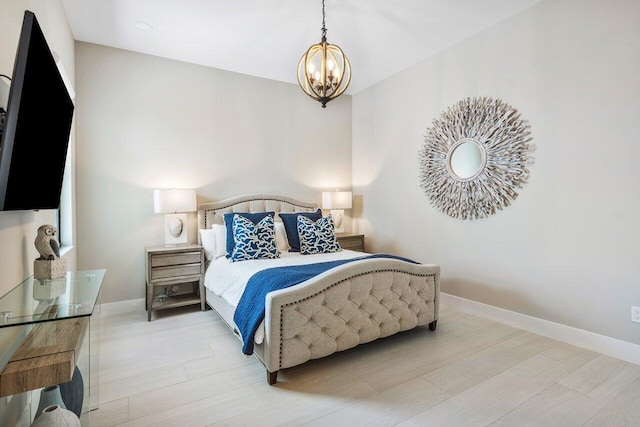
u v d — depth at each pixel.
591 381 2.10
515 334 2.86
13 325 1.18
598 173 2.51
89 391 1.59
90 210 3.37
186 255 3.45
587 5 2.54
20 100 1.24
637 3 2.30
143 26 3.08
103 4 2.72
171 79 3.78
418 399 1.92
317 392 2.00
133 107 3.57
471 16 3.00
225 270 3.04
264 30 3.17
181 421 1.73
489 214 3.27
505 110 3.08
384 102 4.52
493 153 3.19
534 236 2.91
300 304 2.15
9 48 1.56
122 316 3.38
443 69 3.66
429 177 3.87
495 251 3.22
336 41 3.43
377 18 3.00
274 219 4.26
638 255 2.33
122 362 2.38
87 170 3.35
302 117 4.68
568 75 2.66
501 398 1.92
